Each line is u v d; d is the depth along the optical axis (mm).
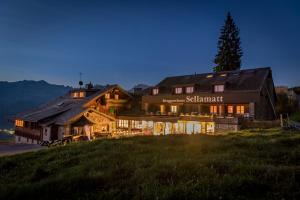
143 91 66250
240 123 36281
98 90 57438
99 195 9273
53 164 15844
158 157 15062
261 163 12789
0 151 28859
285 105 48219
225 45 75750
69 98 58938
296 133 24500
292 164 12750
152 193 8922
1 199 9414
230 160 13164
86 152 18984
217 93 44375
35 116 47781
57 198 9297
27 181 12336
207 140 21453
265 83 44156
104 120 46125
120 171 12211
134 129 48531
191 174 11031
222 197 8422
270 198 8508
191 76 57125
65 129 40781
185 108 49688
